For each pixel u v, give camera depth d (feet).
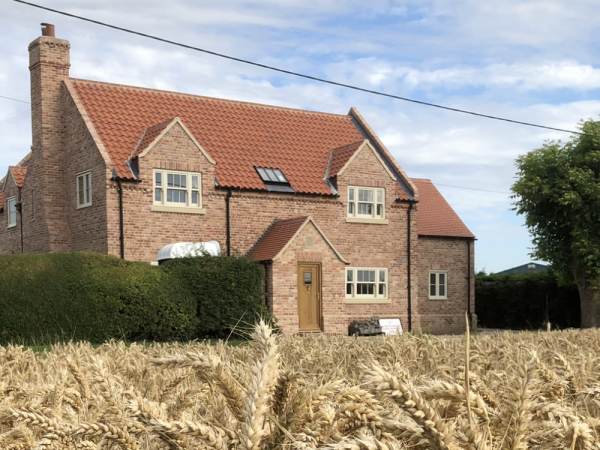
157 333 66.59
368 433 5.82
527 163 106.73
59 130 84.23
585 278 104.78
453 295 106.63
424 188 117.80
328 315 82.43
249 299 72.18
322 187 88.94
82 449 6.05
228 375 5.18
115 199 74.74
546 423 6.01
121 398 7.35
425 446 4.28
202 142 86.89
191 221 79.15
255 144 91.09
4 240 94.89
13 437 7.11
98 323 63.72
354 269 89.76
